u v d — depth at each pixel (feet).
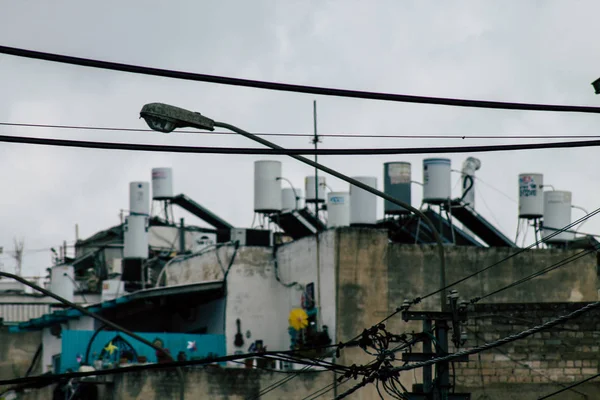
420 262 180.14
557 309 146.72
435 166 191.52
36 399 180.24
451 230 189.88
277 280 191.52
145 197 243.40
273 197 207.31
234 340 188.75
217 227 268.41
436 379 108.68
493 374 146.10
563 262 184.85
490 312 146.51
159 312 206.39
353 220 192.03
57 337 224.74
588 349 146.10
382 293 178.19
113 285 238.27
